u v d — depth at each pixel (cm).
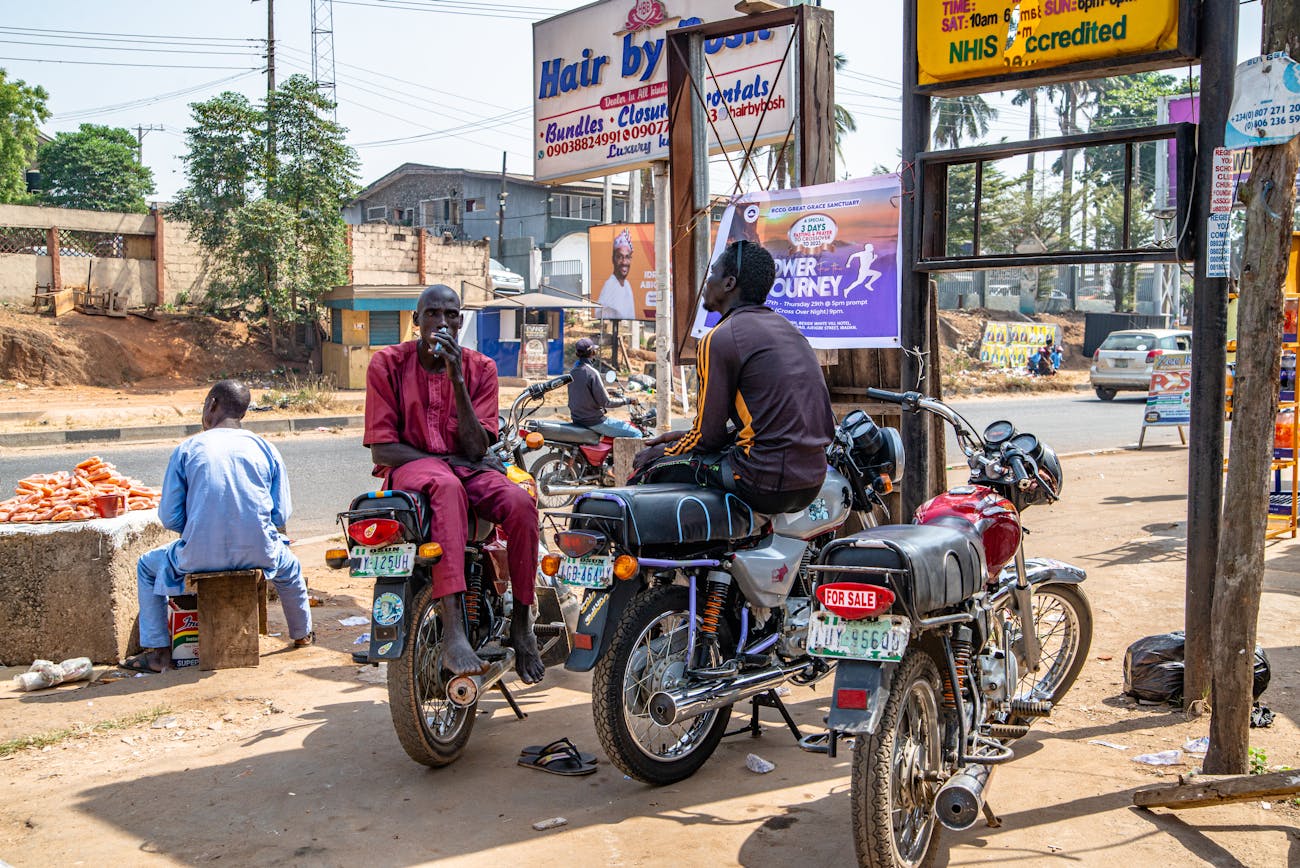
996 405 2525
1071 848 344
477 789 400
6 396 2306
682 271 733
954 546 338
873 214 598
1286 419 832
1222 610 383
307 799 391
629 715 391
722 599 404
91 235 2905
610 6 1078
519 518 425
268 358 2912
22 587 550
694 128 722
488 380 457
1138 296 5231
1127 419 2062
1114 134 470
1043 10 485
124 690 519
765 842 352
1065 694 489
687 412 2138
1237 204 434
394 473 421
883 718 304
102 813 380
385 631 394
